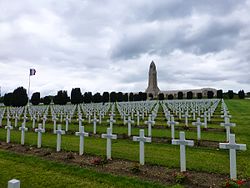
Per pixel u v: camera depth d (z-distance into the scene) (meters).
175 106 27.30
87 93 57.66
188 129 14.38
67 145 10.37
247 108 31.58
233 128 14.55
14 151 9.40
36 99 52.47
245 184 5.63
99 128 15.52
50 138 12.16
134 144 10.45
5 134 13.70
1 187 5.78
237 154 8.50
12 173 6.75
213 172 6.57
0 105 51.69
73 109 25.66
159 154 8.59
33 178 6.35
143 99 58.53
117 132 13.87
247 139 11.38
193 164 7.29
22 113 26.64
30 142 11.17
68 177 6.36
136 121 18.44
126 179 6.01
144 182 5.79
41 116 23.03
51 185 5.88
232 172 6.00
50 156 8.51
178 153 8.73
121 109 25.83
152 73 71.06
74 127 16.31
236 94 70.69
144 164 7.40
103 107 27.81
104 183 5.87
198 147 9.66
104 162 7.49
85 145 10.27
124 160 7.88
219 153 8.67
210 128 14.56
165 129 14.69
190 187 5.50
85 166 7.20
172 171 6.69
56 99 53.00
